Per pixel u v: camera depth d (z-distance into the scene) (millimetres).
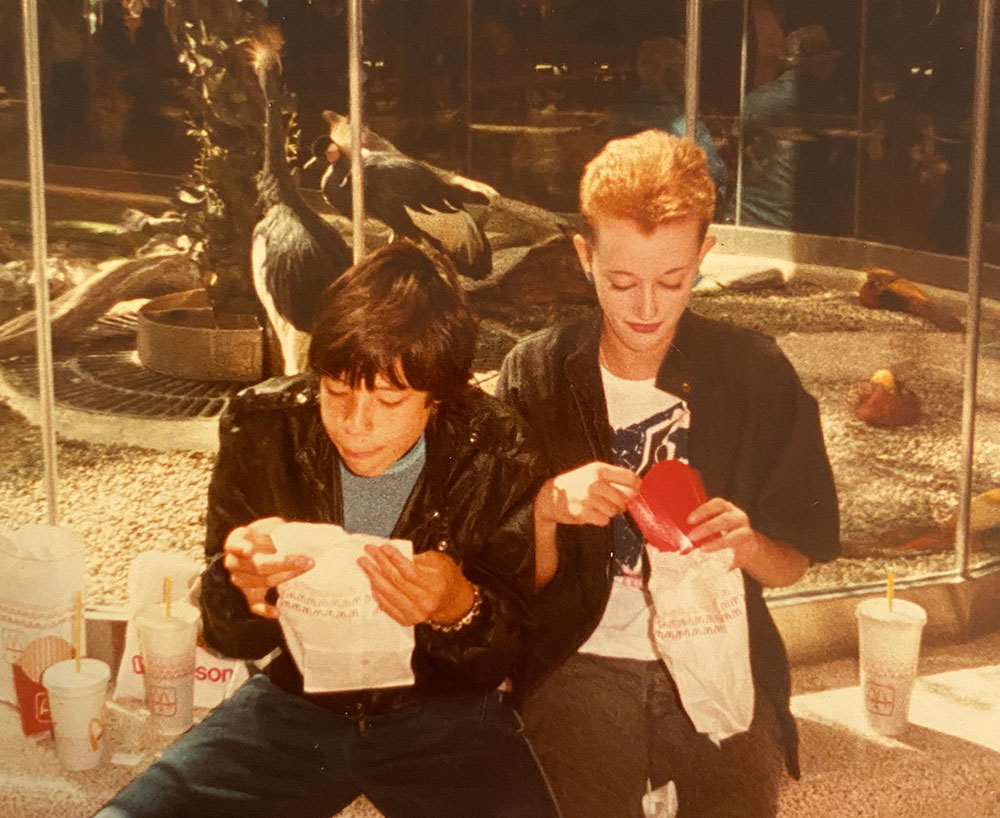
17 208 2502
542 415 1804
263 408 1620
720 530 1669
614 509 1662
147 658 1870
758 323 2309
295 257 2227
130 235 2436
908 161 2293
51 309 2551
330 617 1556
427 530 1620
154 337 2520
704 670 1639
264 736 1568
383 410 1589
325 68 2264
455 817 1481
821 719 1973
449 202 2301
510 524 1620
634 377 1868
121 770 1803
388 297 1568
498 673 1628
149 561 1960
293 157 2283
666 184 1820
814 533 1919
